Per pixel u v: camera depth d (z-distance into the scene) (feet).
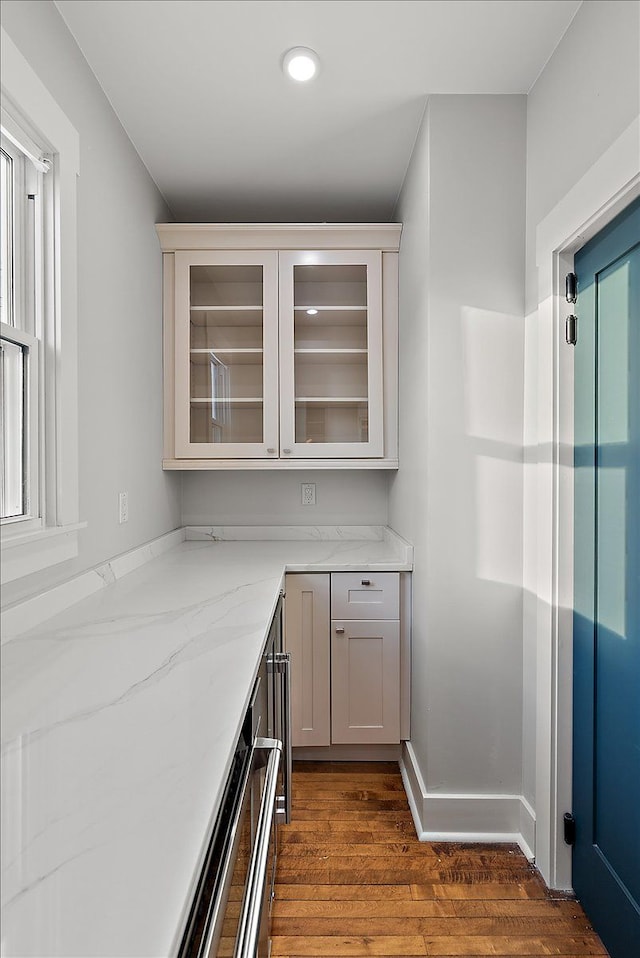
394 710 7.75
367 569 7.67
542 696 5.78
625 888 4.60
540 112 5.95
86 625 4.65
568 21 5.23
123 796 2.24
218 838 2.51
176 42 5.44
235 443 8.66
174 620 4.80
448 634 6.37
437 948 4.94
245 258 8.59
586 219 4.83
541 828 5.82
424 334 6.60
